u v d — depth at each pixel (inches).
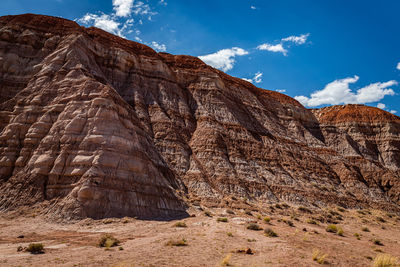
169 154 1814.7
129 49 2357.3
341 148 2970.0
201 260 553.9
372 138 3277.6
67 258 540.1
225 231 874.1
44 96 1418.6
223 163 1900.8
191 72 2554.1
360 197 2277.3
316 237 972.6
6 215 993.5
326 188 2182.6
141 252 600.7
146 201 1173.7
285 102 3250.5
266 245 721.6
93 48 2066.9
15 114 1380.4
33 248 602.2
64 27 1968.5
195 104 2347.4
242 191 1752.0
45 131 1285.7
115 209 1061.8
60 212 999.6
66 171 1138.0
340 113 3543.3
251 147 2199.8
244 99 2758.4
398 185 2498.8
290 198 1883.6
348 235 1206.3
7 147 1254.3
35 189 1099.3
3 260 517.3
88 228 914.1
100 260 527.2
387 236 1380.4
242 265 524.4
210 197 1588.3
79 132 1238.3
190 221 1103.0
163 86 2266.2
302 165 2369.6
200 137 2055.9
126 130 1331.2
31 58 1745.8
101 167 1135.6
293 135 2807.6
